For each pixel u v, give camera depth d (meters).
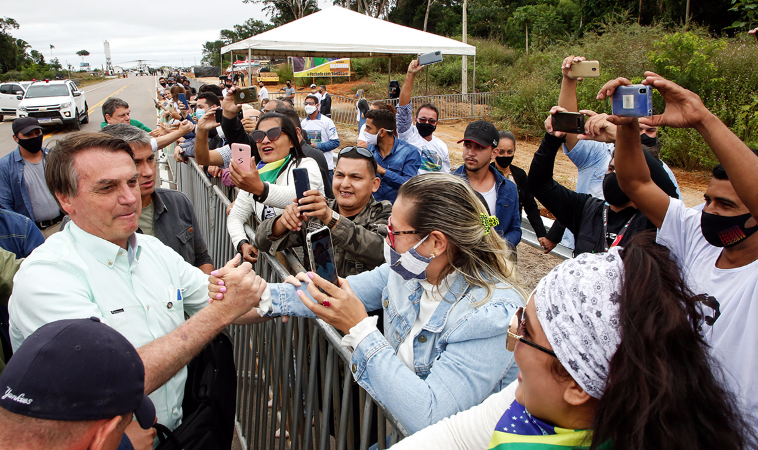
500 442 0.91
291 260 2.23
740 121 10.60
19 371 0.91
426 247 1.40
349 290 1.48
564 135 2.87
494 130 3.47
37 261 1.55
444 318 1.40
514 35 33.22
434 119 5.27
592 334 0.76
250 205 3.00
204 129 3.65
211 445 1.71
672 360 0.69
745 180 1.55
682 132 10.77
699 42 11.94
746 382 1.63
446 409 1.24
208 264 2.87
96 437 0.97
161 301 1.79
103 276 1.63
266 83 34.16
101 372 0.95
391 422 1.27
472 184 3.58
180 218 2.71
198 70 48.44
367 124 4.46
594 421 0.74
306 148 4.11
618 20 21.94
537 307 0.85
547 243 3.97
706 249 1.94
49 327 0.98
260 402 2.45
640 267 0.75
